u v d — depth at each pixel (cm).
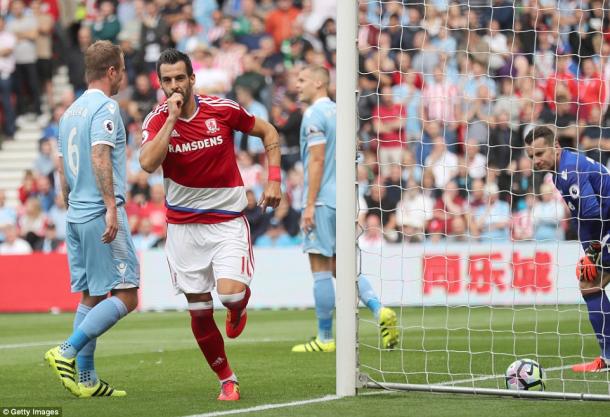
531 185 3328
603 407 1271
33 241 3762
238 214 1347
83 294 1470
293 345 2119
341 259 1383
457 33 3716
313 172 1931
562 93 3338
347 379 1383
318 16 4228
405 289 3094
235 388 1370
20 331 2636
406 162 3478
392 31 3800
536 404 1295
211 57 4075
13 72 4372
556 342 2109
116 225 1378
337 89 1390
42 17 4428
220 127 1330
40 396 1430
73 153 1416
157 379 1614
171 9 4241
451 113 3578
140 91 4056
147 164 1273
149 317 2991
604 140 3266
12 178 4328
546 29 3531
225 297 1315
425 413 1226
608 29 3334
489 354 1891
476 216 3338
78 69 4259
